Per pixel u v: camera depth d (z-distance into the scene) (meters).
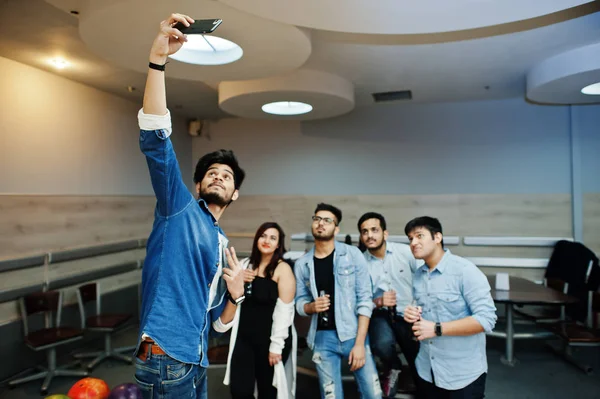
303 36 3.01
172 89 5.20
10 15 3.11
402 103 6.08
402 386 3.18
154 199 6.17
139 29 2.79
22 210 4.15
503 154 5.86
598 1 2.97
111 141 5.37
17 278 4.05
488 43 3.68
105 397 2.84
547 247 5.61
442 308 2.33
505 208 5.84
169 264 1.35
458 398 2.24
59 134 4.59
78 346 4.71
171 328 1.32
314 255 3.00
